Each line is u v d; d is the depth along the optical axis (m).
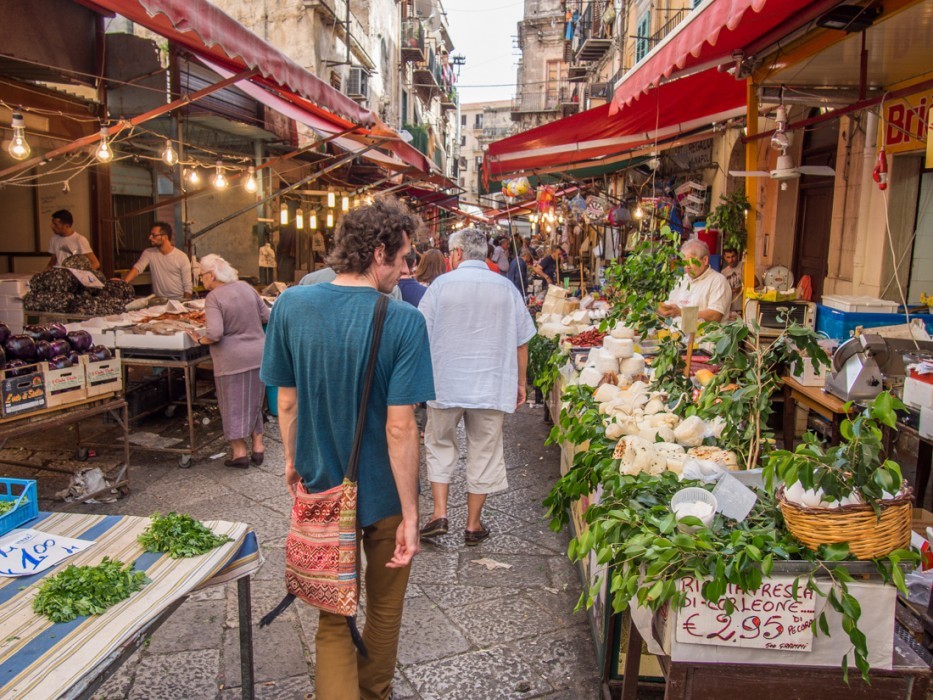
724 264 9.45
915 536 3.10
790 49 4.95
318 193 11.53
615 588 2.04
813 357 2.68
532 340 6.69
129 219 11.92
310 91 5.93
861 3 3.99
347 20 16.94
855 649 1.93
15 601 2.02
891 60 4.96
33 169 9.02
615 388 3.73
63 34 6.57
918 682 2.06
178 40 5.35
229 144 12.21
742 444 2.83
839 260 7.57
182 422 6.82
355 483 2.15
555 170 11.43
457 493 5.27
